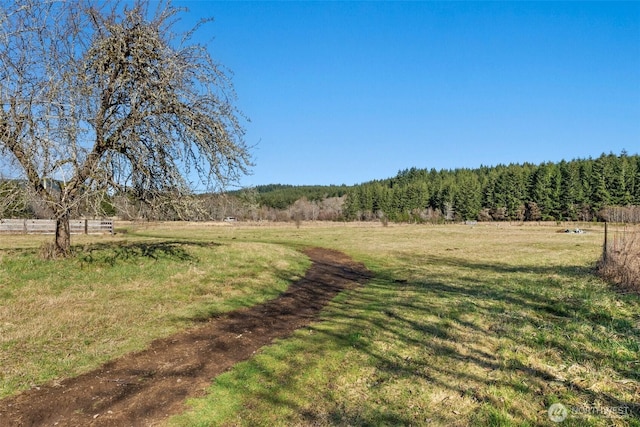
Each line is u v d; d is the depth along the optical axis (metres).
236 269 16.48
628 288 12.38
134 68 13.52
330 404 5.71
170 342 8.36
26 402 5.63
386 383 6.27
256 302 12.30
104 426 5.13
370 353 7.62
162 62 13.76
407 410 5.42
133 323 9.24
